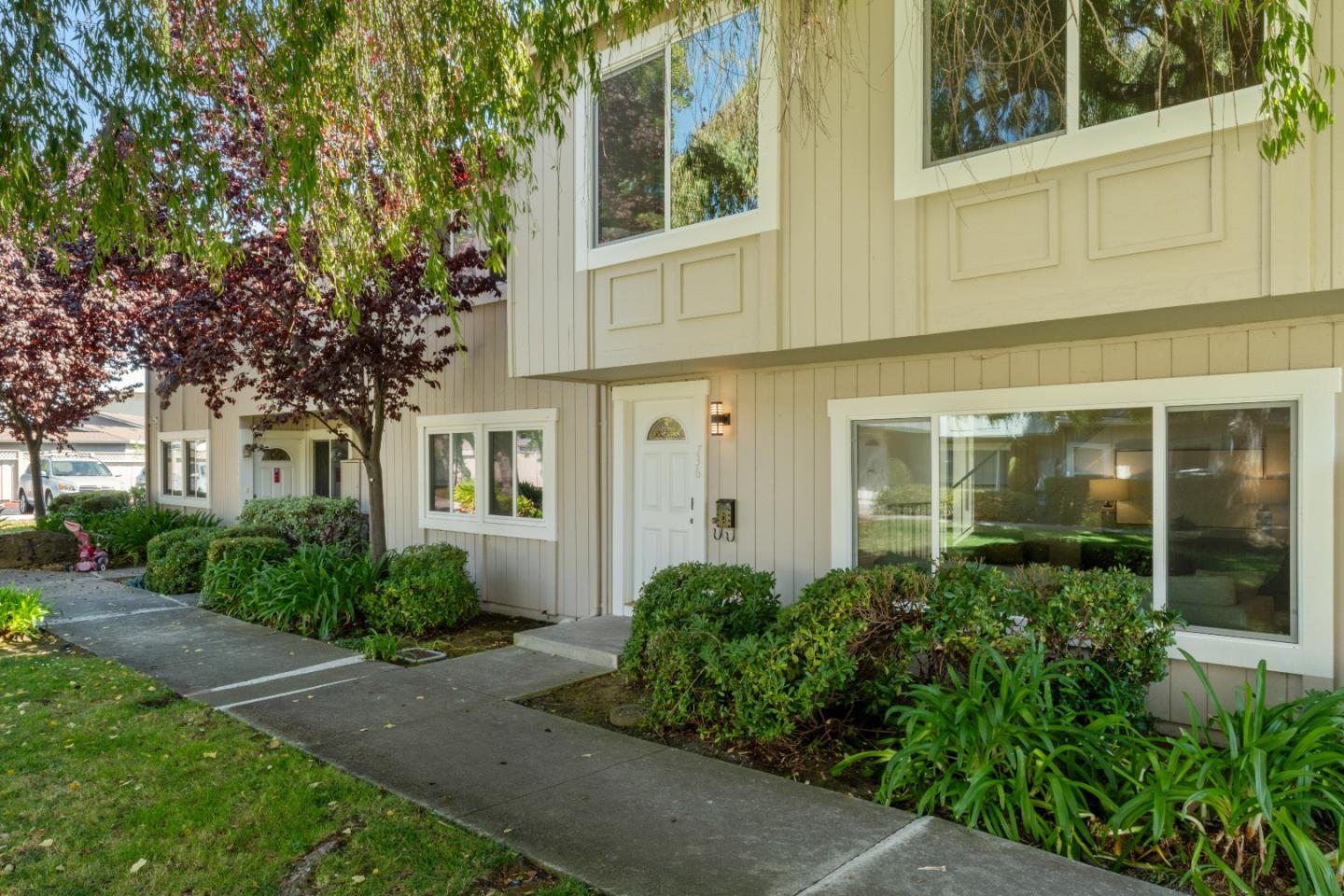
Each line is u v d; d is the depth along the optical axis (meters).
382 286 5.89
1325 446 4.74
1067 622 4.57
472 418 10.53
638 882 3.41
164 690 6.39
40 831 3.94
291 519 12.58
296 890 3.39
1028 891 3.30
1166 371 5.32
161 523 15.34
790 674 4.96
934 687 4.52
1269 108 3.75
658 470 8.46
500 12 5.14
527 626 9.27
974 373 6.13
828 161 5.84
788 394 7.24
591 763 4.82
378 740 5.22
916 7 5.40
